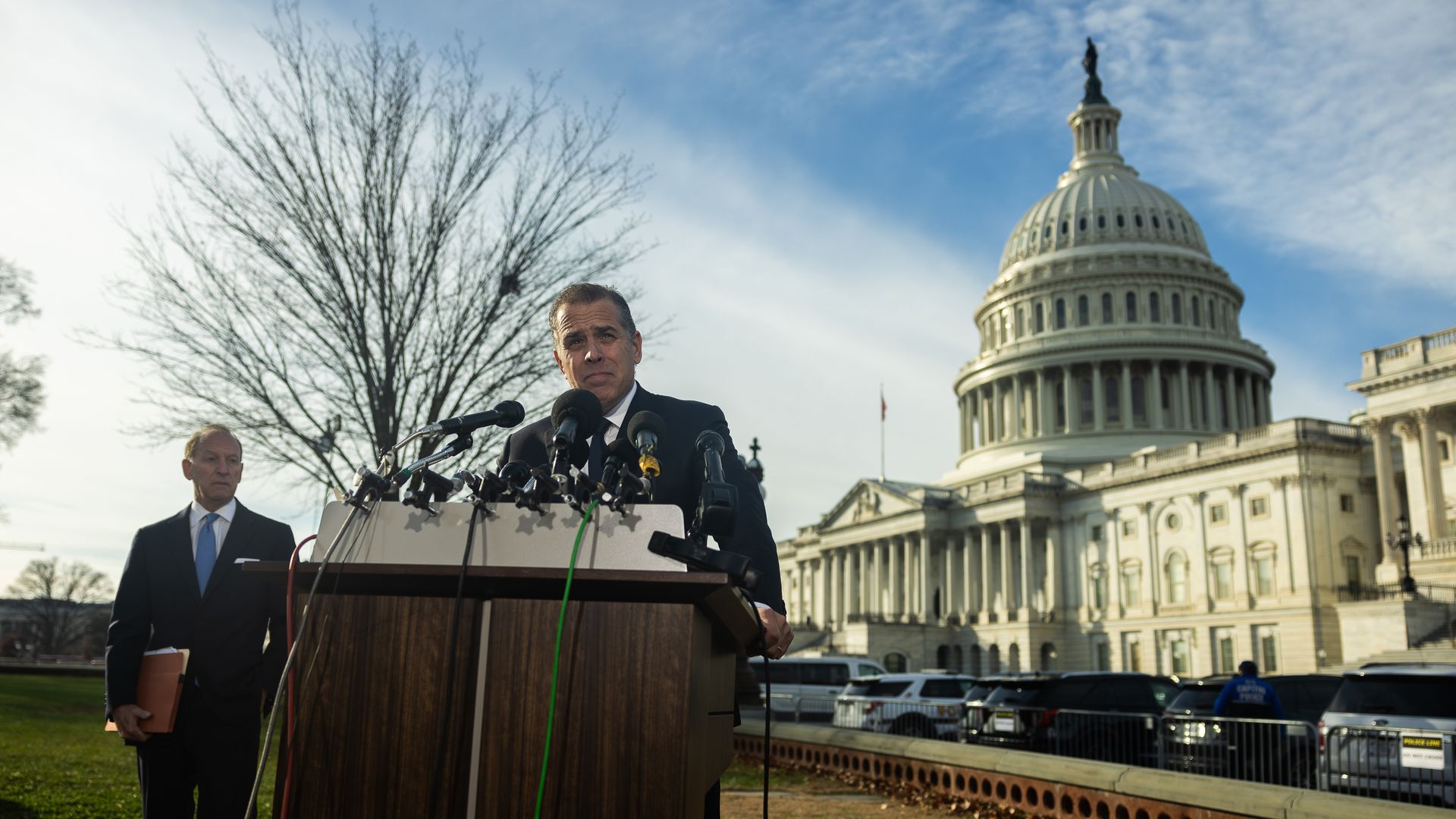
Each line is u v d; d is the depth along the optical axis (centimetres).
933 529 9400
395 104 1845
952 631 9175
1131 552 8081
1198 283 10294
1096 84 12000
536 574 269
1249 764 1458
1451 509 6475
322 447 1838
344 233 1795
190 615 593
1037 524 8888
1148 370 10019
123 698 567
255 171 1753
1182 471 7725
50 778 1342
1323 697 1928
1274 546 7031
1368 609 5603
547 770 264
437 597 285
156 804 581
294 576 289
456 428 335
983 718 2005
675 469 388
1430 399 6069
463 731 271
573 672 270
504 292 1886
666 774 262
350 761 272
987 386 10831
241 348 1766
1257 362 10262
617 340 399
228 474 619
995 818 1375
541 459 407
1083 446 9750
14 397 3966
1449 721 1263
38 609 12794
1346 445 7019
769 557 365
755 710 3447
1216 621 7306
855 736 1809
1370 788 1261
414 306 1862
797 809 1425
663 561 275
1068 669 8400
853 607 10462
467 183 1891
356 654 277
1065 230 10912
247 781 593
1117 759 1731
